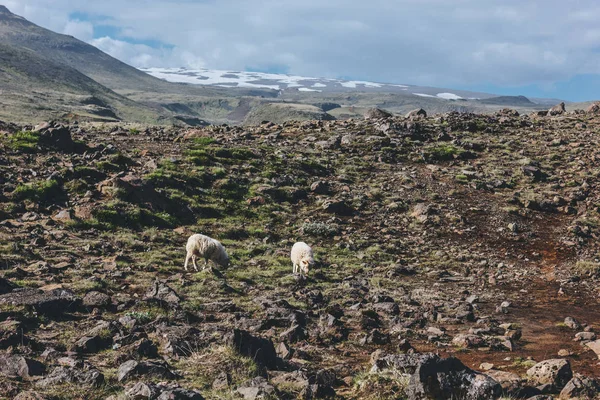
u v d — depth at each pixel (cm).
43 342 970
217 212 2419
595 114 5097
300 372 872
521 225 2619
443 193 2959
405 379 810
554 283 1980
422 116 4872
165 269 1691
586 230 2539
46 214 2028
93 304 1235
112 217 2067
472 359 1122
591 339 1295
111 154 2777
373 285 1825
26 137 2670
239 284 1645
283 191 2733
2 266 1459
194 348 962
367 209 2711
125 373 796
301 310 1421
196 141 3372
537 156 3653
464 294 1798
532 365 1055
